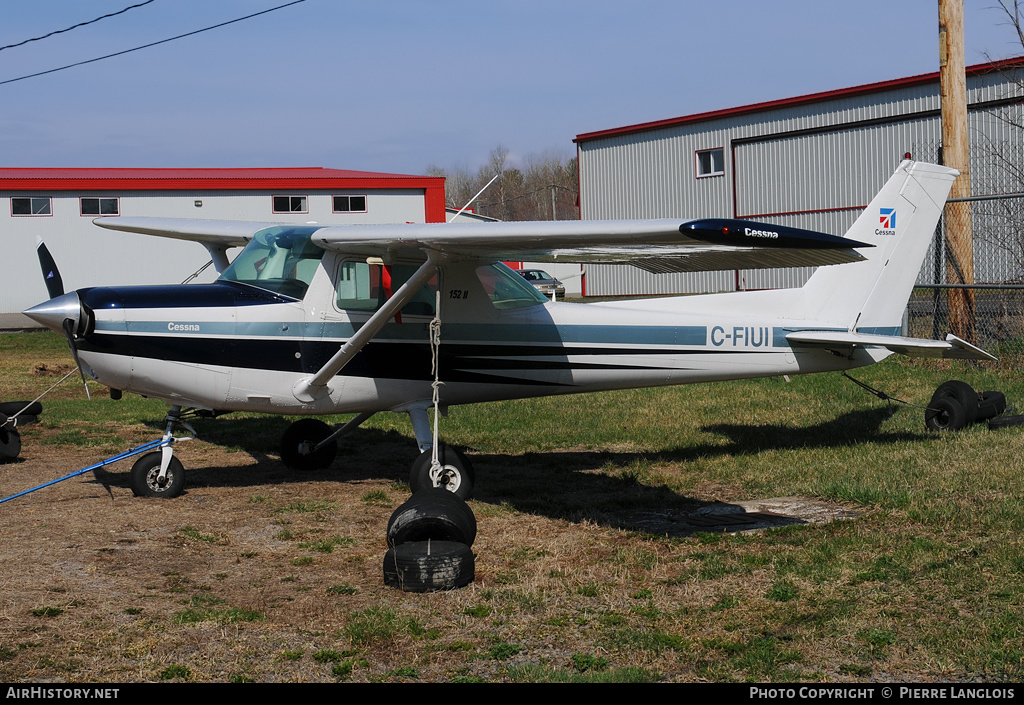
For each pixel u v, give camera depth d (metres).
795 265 5.55
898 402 8.91
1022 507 5.08
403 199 31.42
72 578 4.33
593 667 3.37
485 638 3.64
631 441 8.19
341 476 6.97
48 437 8.68
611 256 5.91
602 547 4.93
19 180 27.52
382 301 6.20
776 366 7.26
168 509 5.79
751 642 3.54
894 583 4.12
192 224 8.01
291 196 30.05
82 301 5.73
